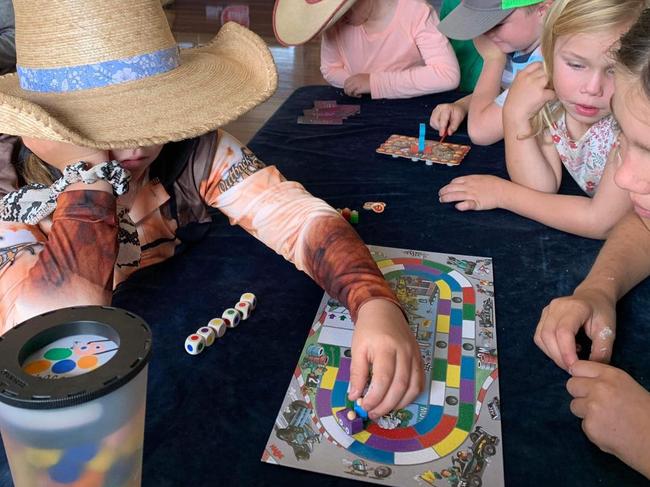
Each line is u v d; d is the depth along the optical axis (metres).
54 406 0.32
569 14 0.89
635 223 0.87
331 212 0.81
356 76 1.62
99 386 0.33
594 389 0.60
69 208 0.71
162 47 0.72
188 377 0.65
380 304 0.67
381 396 0.59
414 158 1.21
